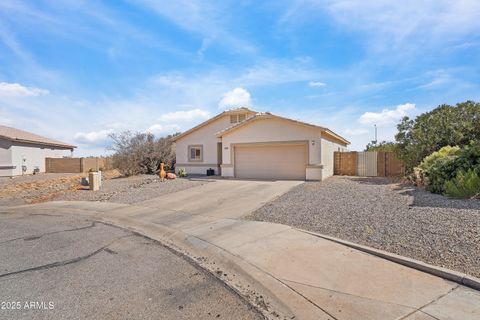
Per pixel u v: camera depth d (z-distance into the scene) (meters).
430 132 16.33
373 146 31.39
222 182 17.22
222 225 7.98
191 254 6.13
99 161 32.72
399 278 4.36
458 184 9.37
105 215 10.26
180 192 14.20
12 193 16.08
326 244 5.95
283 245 6.02
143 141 25.41
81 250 6.41
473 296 3.78
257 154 19.25
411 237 5.84
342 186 14.12
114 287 4.52
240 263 5.29
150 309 3.84
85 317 3.65
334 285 4.25
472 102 16.44
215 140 23.77
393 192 11.60
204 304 3.97
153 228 8.33
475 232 5.66
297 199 10.85
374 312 3.51
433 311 3.46
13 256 6.05
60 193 15.59
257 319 3.58
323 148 18.09
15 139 26.66
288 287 4.29
